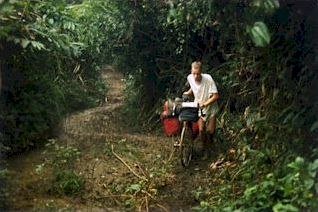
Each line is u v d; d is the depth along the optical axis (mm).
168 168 8062
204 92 8281
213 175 7648
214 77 9305
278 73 6309
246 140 7324
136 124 11922
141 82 12188
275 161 6258
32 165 7543
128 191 7133
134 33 11617
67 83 12945
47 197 6789
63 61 11477
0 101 7539
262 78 6707
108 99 16188
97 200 6945
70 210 6473
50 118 8719
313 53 5766
